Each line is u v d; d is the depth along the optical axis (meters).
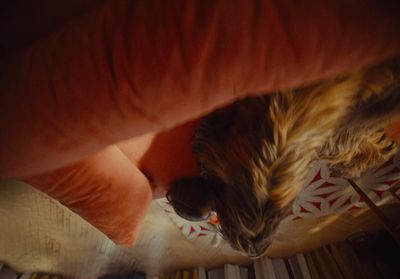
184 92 0.37
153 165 0.80
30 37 0.48
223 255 1.81
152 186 0.86
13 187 1.13
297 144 0.45
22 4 0.50
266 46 0.33
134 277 1.90
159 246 1.66
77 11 0.46
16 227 1.37
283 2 0.32
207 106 0.40
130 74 0.37
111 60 0.37
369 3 0.30
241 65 0.34
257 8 0.32
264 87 0.37
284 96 0.44
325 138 0.47
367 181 1.05
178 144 0.73
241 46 0.33
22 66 0.43
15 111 0.42
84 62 0.38
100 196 0.72
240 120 0.51
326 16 0.31
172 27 0.34
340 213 1.38
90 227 1.42
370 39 0.31
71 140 0.44
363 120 0.48
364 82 0.41
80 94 0.39
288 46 0.32
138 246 1.64
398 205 1.40
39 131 0.43
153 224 1.43
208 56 0.34
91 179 0.70
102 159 0.70
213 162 0.58
